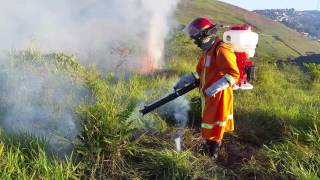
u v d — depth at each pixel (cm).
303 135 560
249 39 523
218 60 479
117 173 452
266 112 679
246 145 561
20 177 403
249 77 532
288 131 584
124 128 470
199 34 488
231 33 525
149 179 457
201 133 545
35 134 479
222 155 524
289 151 523
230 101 495
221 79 472
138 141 503
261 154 523
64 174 421
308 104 858
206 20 492
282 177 480
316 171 489
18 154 429
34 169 417
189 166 466
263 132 600
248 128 600
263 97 865
